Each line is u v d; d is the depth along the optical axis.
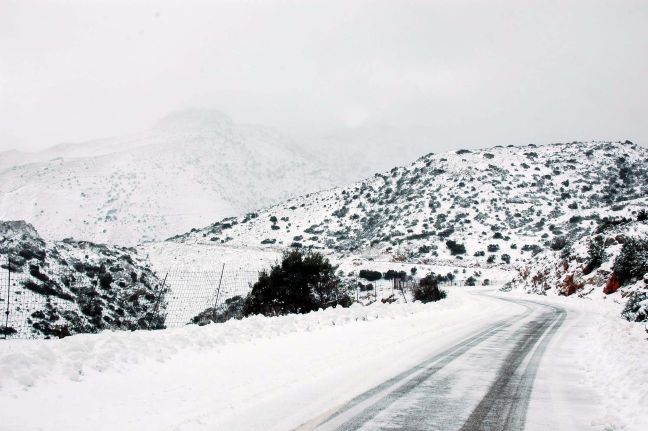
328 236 106.88
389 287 51.75
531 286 50.72
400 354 12.37
